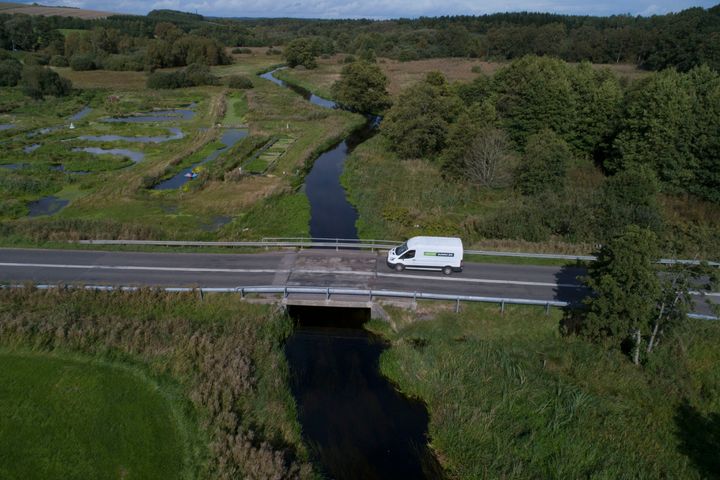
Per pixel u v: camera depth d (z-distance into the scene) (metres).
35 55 169.25
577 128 69.19
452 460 23.36
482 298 32.69
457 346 30.72
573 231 45.12
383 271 38.25
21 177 61.88
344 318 35.28
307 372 29.70
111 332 29.48
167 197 56.75
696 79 63.19
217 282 36.25
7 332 29.44
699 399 26.41
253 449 21.89
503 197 57.88
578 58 148.25
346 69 108.31
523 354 30.12
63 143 80.94
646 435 23.89
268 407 25.62
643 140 57.59
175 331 30.56
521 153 69.00
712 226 48.50
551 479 21.66
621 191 47.53
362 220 51.41
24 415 24.11
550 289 35.91
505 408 25.69
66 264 38.75
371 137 90.62
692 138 55.09
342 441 24.52
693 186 54.78
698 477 21.70
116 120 101.88
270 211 53.28
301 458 23.14
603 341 29.08
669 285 27.36
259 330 31.83
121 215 51.16
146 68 163.00
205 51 178.25
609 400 26.02
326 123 97.88
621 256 26.86
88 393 25.61
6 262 38.81
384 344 32.41
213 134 87.31
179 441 22.94
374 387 28.47
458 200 56.81
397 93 115.69
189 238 44.50
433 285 36.16
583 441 23.34
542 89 67.56
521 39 162.38
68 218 49.62
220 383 26.19
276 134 88.44
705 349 29.56
